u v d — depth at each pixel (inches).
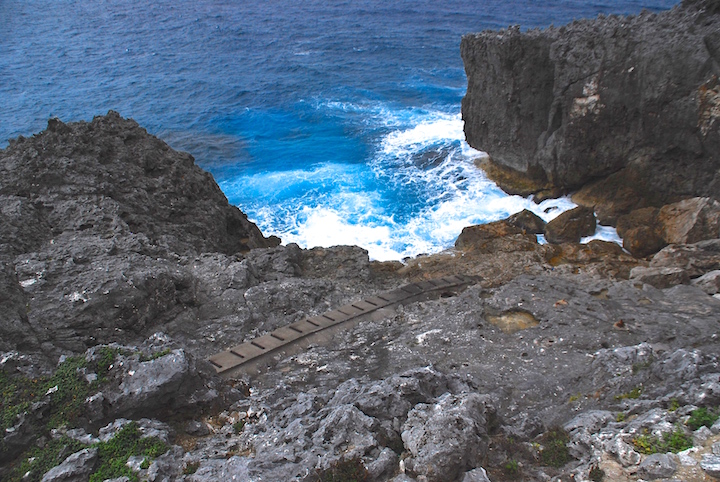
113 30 3415.4
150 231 947.3
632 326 730.2
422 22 3553.2
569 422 514.9
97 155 1016.2
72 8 3853.3
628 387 573.9
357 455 425.1
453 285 960.3
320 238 1435.8
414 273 1131.3
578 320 752.3
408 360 683.4
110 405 511.2
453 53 2974.9
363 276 1045.8
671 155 1306.6
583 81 1360.7
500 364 666.8
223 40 3262.8
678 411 458.9
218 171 1811.0
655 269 1015.6
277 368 672.4
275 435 477.7
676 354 570.6
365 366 674.2
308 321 781.3
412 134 2036.2
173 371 525.7
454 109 2257.6
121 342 658.2
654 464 399.5
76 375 526.3
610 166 1408.7
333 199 1617.9
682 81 1221.7
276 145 1994.3
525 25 3329.2
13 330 585.0
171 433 511.5
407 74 2684.5
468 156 1820.9
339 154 1903.3
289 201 1615.4
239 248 1186.0
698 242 1128.2
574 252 1221.1
